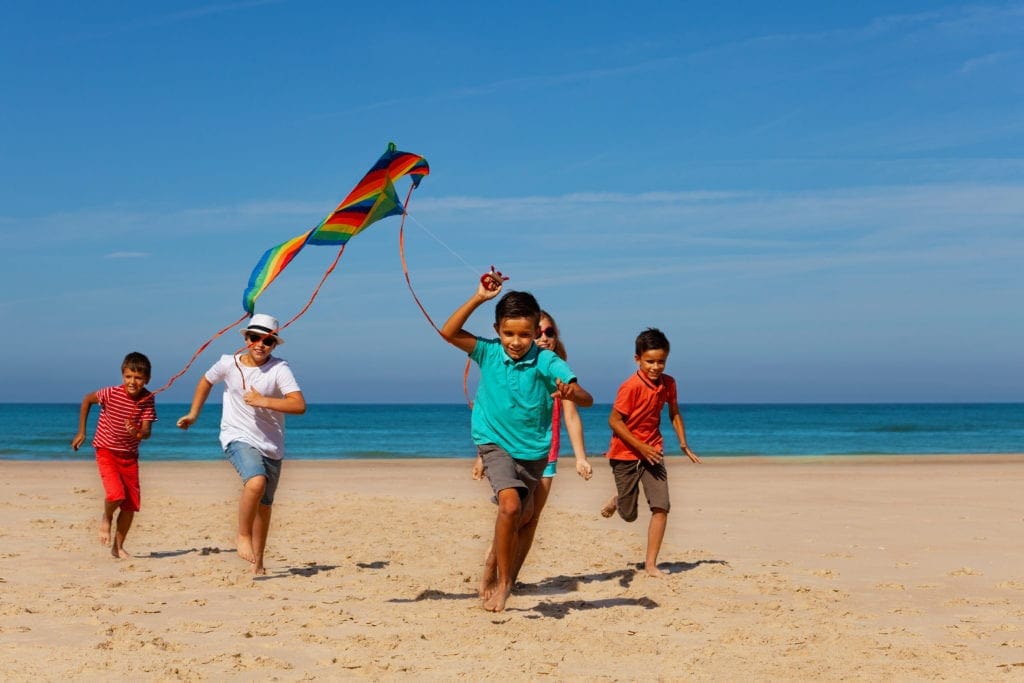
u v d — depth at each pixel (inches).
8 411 4463.6
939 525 386.9
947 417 3555.6
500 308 204.4
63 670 166.7
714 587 252.1
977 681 165.2
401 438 1763.0
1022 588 251.1
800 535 356.5
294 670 169.3
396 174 225.8
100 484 550.6
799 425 2610.7
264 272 240.1
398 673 167.9
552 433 226.7
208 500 471.8
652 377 269.1
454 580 259.9
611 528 373.7
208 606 224.5
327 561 292.0
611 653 183.0
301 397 254.4
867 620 213.2
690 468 768.9
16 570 269.7
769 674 168.9
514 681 163.9
